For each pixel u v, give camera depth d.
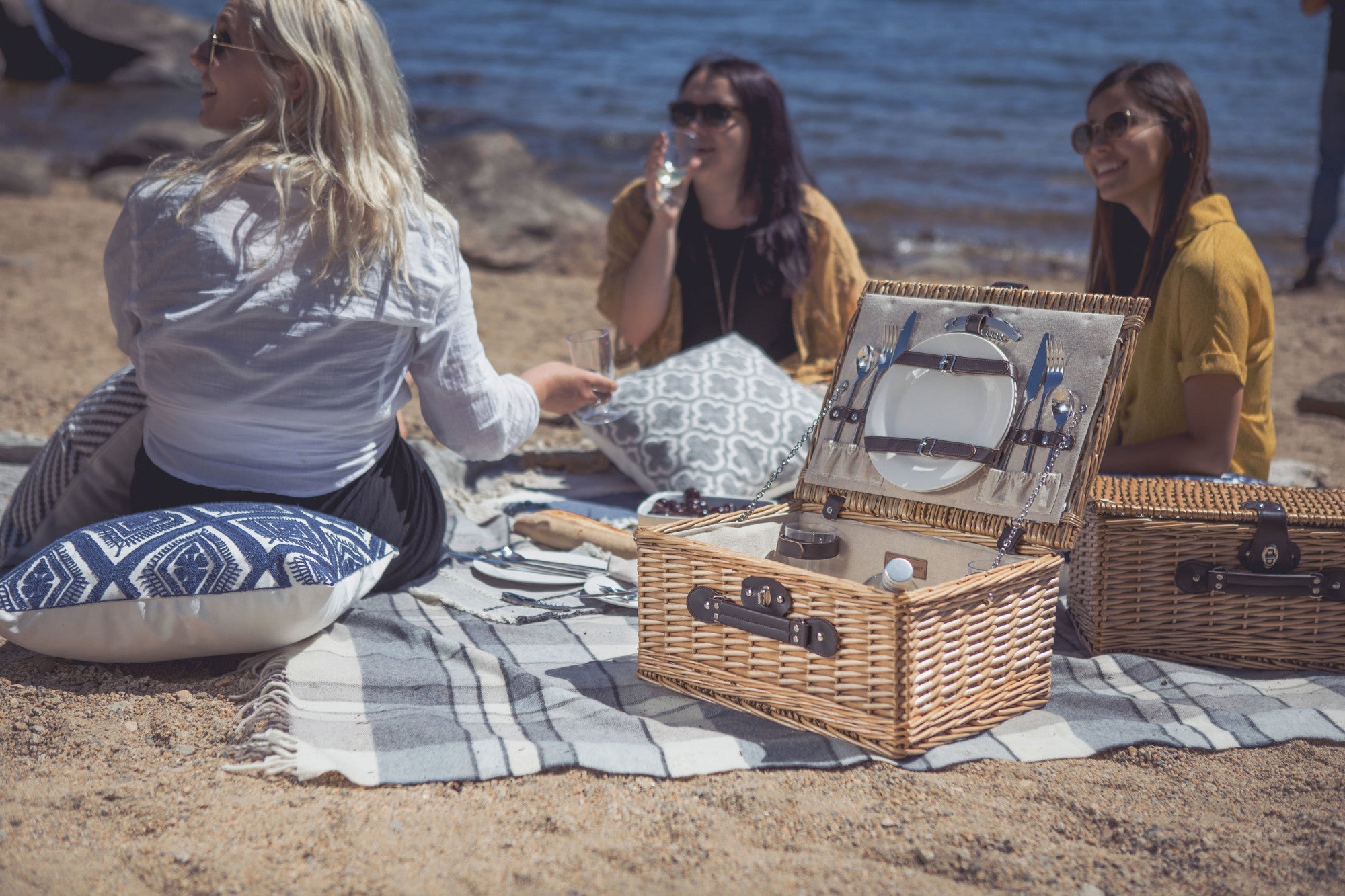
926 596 2.06
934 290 2.64
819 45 25.25
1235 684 2.48
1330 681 2.50
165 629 2.37
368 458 2.78
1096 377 2.36
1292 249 9.71
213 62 2.47
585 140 15.71
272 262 2.41
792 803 1.99
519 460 4.17
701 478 3.51
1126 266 3.37
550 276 8.96
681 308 4.24
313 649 2.52
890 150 14.91
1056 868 1.83
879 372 2.64
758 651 2.29
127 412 2.80
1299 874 1.82
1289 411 5.40
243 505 2.52
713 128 3.90
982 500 2.43
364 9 2.49
